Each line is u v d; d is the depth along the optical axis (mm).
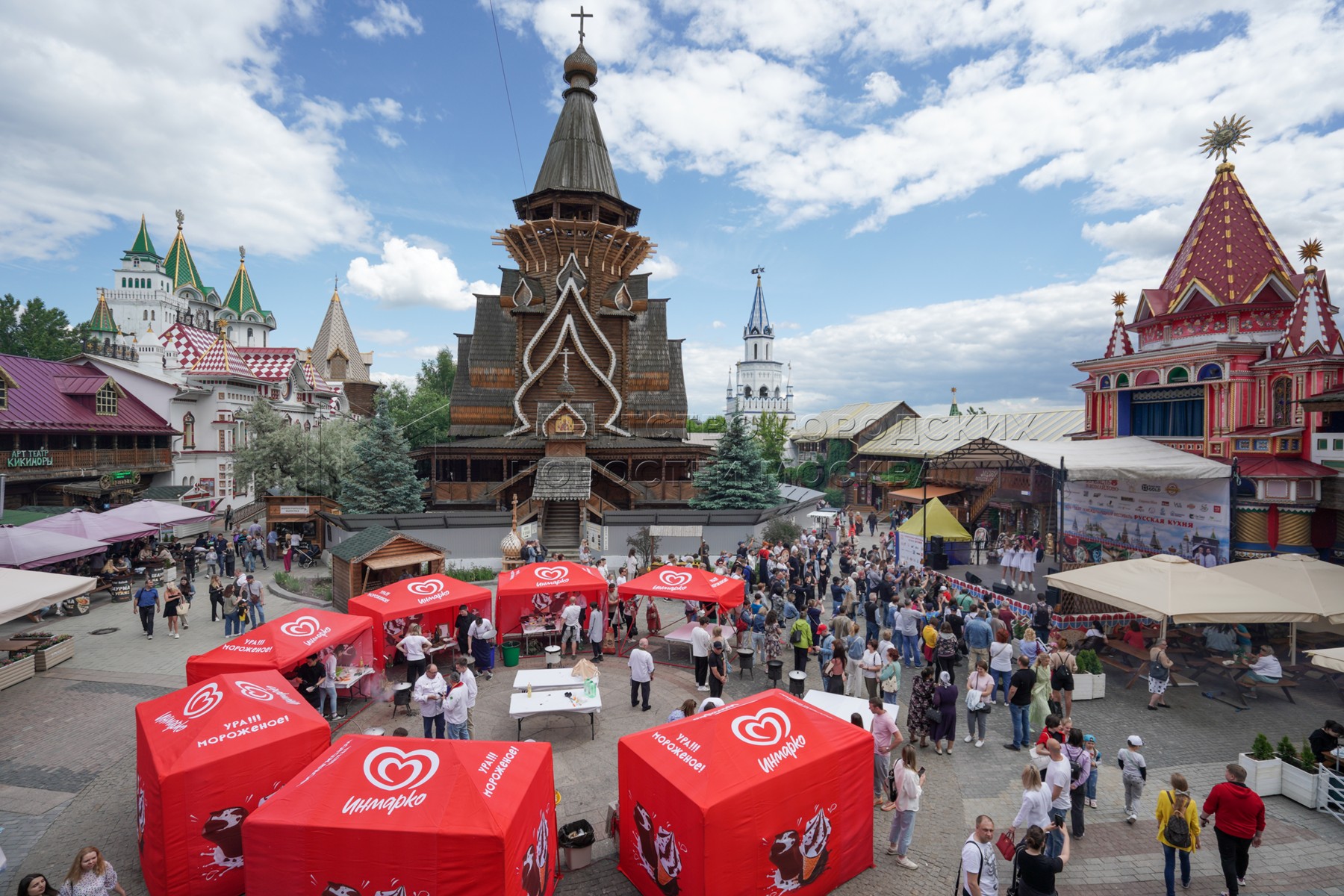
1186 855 9211
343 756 8766
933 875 9891
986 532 34844
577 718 15555
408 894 7711
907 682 17984
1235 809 9016
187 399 49750
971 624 17031
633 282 54688
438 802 7988
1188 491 25031
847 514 51531
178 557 32594
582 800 12008
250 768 9820
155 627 22969
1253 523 23844
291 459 42750
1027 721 14016
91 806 11852
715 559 32219
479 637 18219
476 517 33500
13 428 35344
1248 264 26156
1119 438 27859
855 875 9875
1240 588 16203
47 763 13430
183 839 9281
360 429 47500
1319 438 22703
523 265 53625
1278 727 14945
